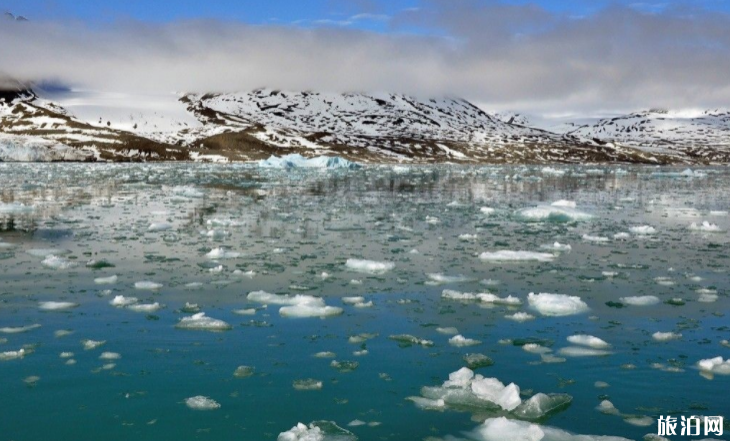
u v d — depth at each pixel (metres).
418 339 8.94
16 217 22.61
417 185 46.62
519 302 10.90
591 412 6.72
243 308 10.52
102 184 43.34
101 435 6.17
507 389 6.90
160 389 7.23
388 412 6.72
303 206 27.91
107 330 9.22
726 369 7.85
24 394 7.06
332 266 14.01
